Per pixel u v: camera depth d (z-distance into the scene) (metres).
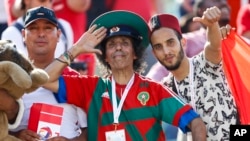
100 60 9.34
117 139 9.00
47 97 9.20
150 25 9.46
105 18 9.25
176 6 15.09
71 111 9.23
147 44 9.44
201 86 9.41
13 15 11.80
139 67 9.41
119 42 9.22
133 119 9.04
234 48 9.45
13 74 8.41
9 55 8.58
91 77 9.24
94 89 9.18
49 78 9.05
